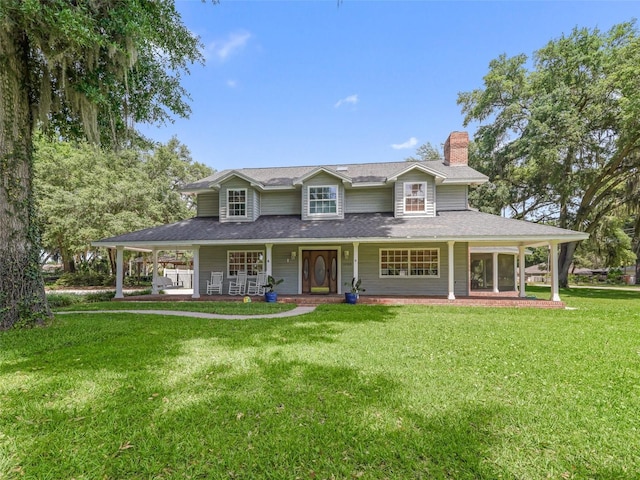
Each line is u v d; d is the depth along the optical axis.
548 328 7.09
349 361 4.58
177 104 9.40
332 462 2.37
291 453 2.45
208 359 4.64
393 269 13.63
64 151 23.64
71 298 12.20
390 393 3.50
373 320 7.96
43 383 3.71
